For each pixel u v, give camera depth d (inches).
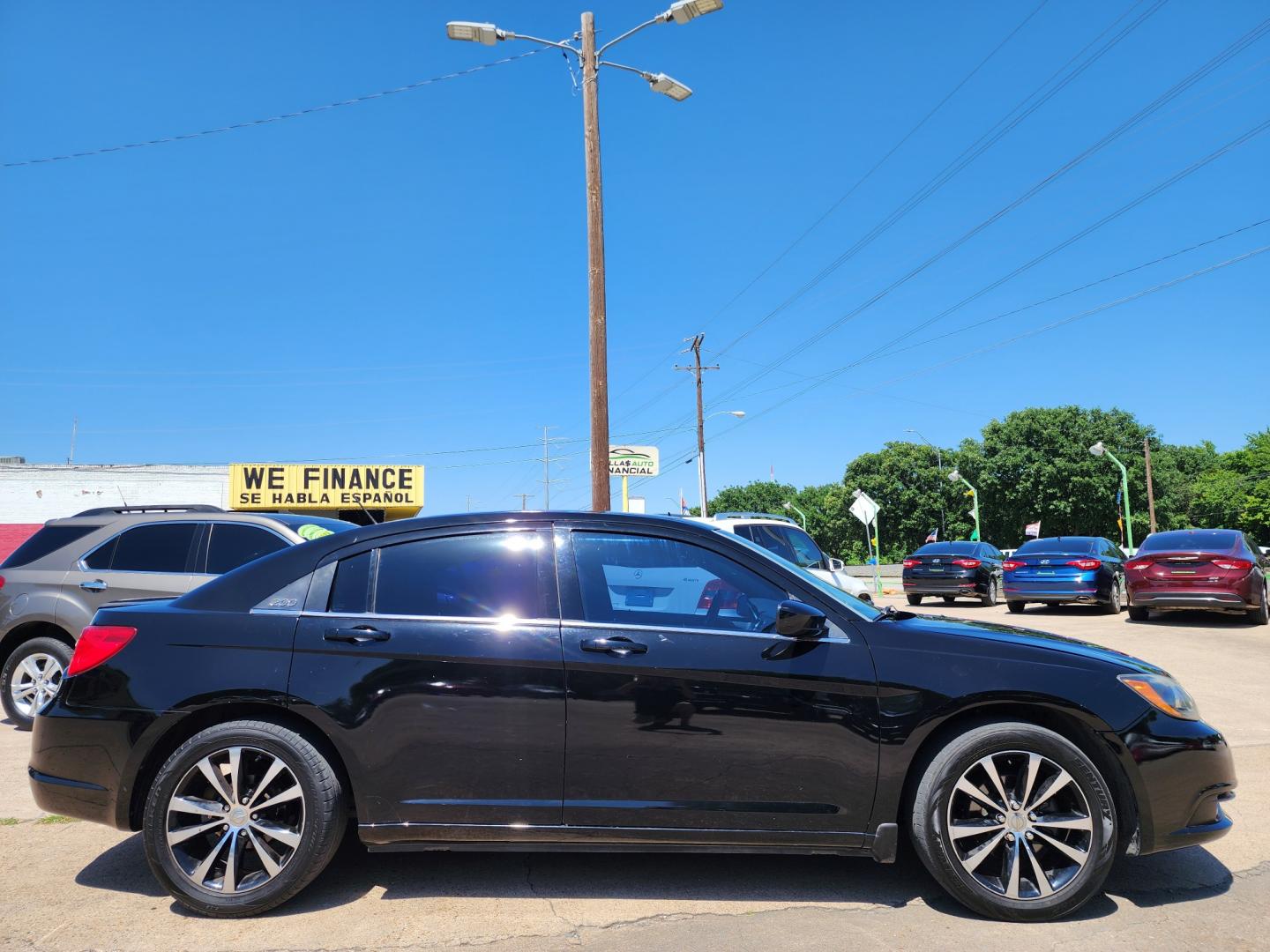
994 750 135.6
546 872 152.7
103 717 140.3
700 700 137.6
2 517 1186.0
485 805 137.5
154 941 126.6
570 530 151.0
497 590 145.9
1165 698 139.9
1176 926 131.0
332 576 147.7
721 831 136.6
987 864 138.8
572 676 138.6
